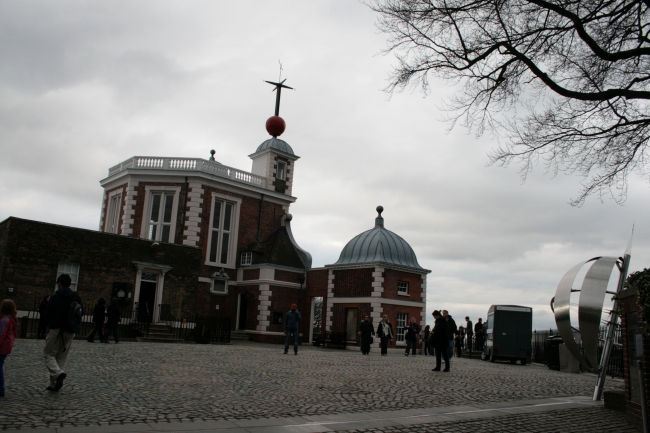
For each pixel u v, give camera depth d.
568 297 12.27
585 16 10.23
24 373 11.74
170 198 35.88
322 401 10.23
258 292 35.00
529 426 8.73
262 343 33.03
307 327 36.09
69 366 13.43
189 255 31.08
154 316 29.31
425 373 16.70
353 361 20.33
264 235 38.97
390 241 34.25
